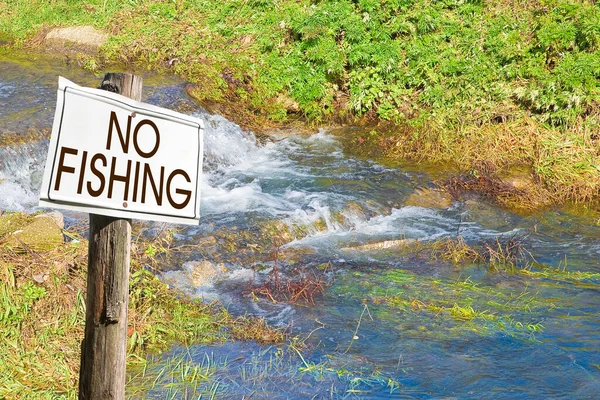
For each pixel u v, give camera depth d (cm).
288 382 521
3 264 592
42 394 473
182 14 1379
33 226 653
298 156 1077
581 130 1081
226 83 1200
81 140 246
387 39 1251
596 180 1010
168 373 528
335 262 773
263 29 1308
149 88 1129
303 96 1202
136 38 1295
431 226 890
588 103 1096
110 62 1245
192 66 1223
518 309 673
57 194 240
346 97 1221
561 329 630
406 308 666
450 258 801
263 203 891
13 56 1258
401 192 961
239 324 618
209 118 1090
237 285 699
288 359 559
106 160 254
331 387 516
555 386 528
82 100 246
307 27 1245
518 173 1030
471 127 1111
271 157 1070
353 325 627
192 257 730
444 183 992
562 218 945
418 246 834
